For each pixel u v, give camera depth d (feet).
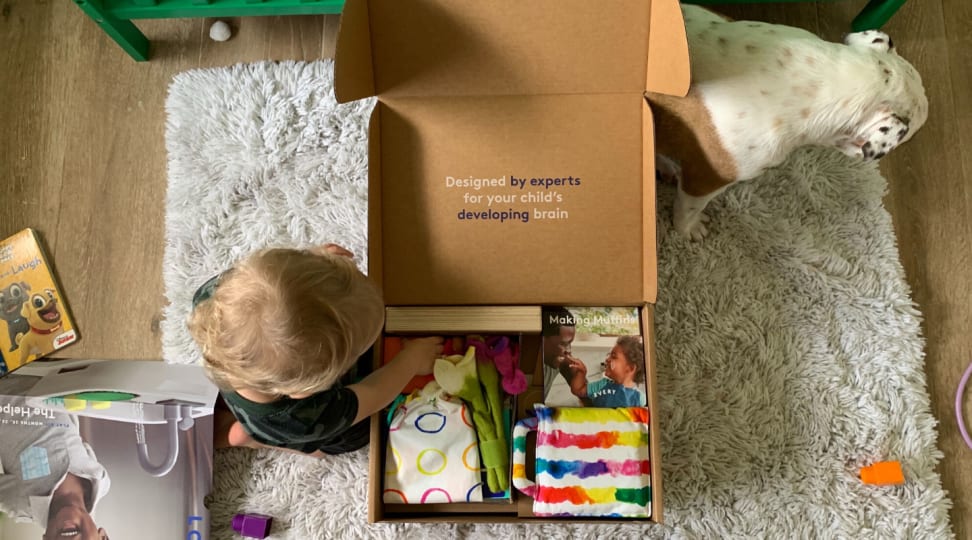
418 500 3.37
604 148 3.41
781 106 3.25
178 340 4.08
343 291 2.73
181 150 4.30
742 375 3.96
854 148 3.45
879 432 3.89
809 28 4.38
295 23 4.48
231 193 4.24
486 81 3.31
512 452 3.44
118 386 3.83
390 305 3.50
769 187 4.18
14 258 4.26
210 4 4.02
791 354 3.99
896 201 4.22
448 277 3.51
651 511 3.30
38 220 4.32
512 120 3.39
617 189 3.44
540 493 3.28
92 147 4.40
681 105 3.33
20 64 4.48
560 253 3.48
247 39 4.48
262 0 4.02
